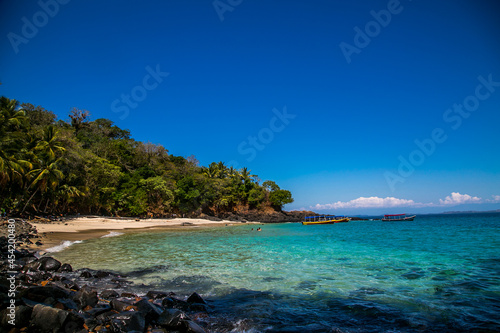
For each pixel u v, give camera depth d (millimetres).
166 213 60188
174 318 5613
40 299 6047
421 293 8609
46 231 23922
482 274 11078
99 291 8484
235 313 6941
